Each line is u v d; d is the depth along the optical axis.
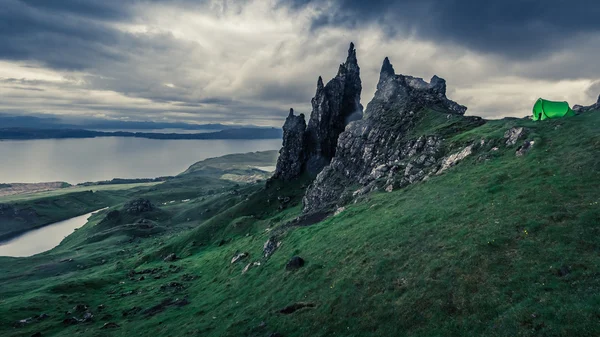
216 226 184.12
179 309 65.62
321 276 47.34
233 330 44.69
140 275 113.12
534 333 23.39
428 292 32.97
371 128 149.62
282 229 86.12
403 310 32.72
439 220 44.81
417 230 45.22
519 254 31.44
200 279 90.12
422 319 30.52
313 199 145.38
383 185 78.75
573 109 68.44
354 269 43.91
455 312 29.25
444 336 27.44
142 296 83.56
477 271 32.00
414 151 93.06
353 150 149.62
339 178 144.00
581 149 43.72
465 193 48.88
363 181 98.00
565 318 23.19
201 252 145.50
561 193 36.94
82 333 62.12
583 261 27.33
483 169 54.66
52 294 89.25
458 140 78.19
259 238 96.12
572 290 25.23
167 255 158.00
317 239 62.09
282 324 40.69
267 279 57.94
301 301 43.94
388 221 52.81
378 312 34.41
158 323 59.94
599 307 22.66
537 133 54.56
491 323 26.19
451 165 65.94
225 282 71.81
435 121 116.00
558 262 28.41
